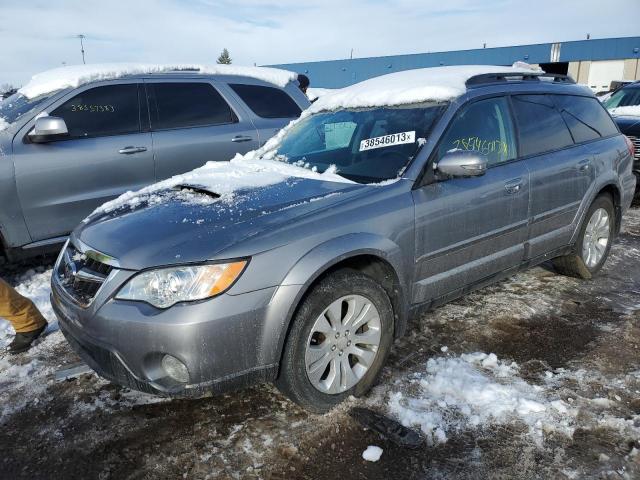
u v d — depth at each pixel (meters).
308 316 2.42
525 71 3.99
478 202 3.18
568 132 4.04
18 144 4.45
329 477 2.24
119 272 2.34
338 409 2.67
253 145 5.84
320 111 3.98
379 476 2.25
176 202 2.85
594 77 34.06
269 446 2.43
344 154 3.39
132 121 5.12
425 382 2.87
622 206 4.59
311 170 3.31
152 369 2.27
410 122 3.26
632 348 3.29
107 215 2.90
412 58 37.59
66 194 4.67
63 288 2.63
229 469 2.29
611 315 3.78
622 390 2.83
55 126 4.38
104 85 5.03
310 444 2.43
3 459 2.40
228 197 2.81
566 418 2.59
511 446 2.41
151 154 5.14
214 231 2.41
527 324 3.64
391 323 2.81
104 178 4.88
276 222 2.47
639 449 2.37
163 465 2.33
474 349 3.29
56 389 2.94
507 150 3.51
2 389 2.96
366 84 3.98
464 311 3.84
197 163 5.46
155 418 2.66
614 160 4.36
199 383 2.23
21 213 4.46
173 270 2.24
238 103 5.83
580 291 4.23
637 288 4.30
